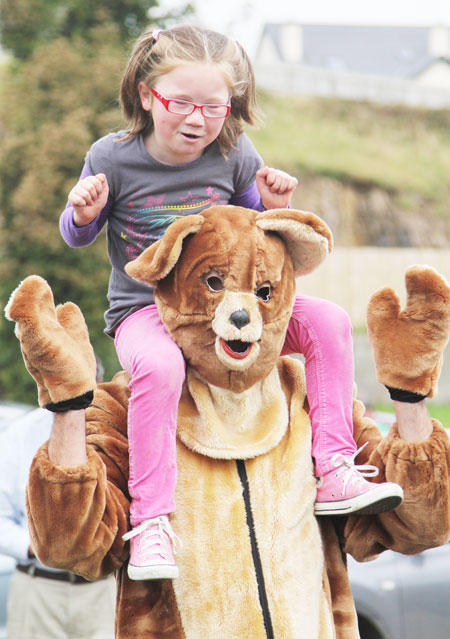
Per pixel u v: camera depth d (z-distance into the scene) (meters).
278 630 3.86
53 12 22.81
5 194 20.89
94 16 22.64
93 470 3.76
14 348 20.64
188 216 3.99
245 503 3.97
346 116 39.28
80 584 6.48
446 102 41.97
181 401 4.12
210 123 4.28
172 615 3.90
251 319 3.87
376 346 4.14
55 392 3.71
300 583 3.96
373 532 4.30
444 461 4.06
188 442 4.02
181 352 4.06
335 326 4.26
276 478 4.05
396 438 4.15
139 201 4.48
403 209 37.12
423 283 4.05
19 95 21.16
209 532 3.93
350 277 32.38
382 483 3.96
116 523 3.86
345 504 4.00
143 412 3.93
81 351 3.85
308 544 4.04
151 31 4.46
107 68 21.08
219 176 4.58
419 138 39.59
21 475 6.43
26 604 6.51
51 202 20.69
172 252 3.91
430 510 4.08
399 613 8.11
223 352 3.92
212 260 3.94
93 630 6.48
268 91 39.50
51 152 20.66
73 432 3.78
